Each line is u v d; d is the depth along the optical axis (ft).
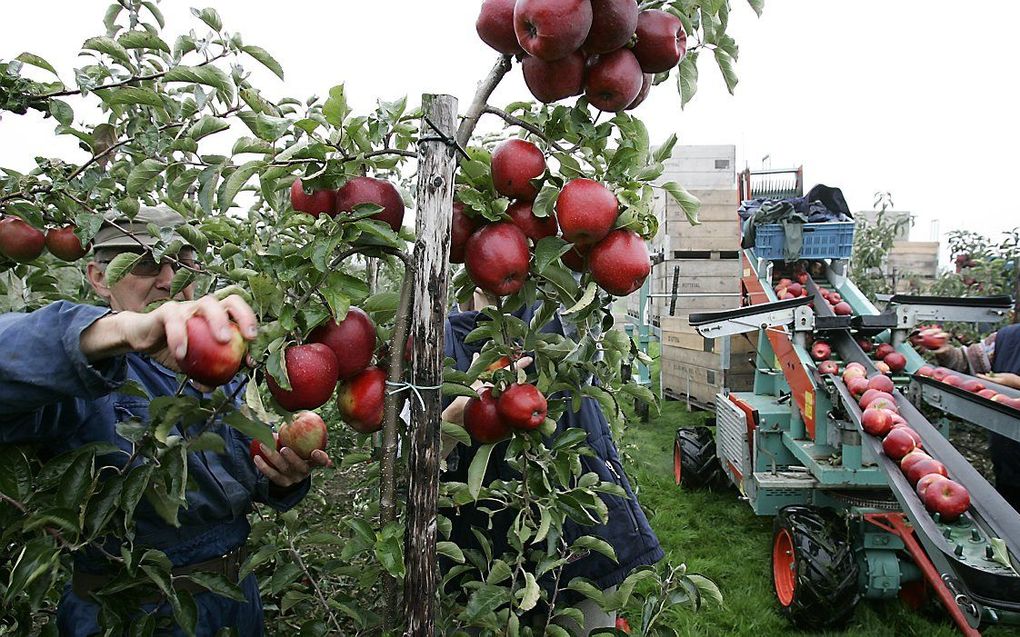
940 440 9.92
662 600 6.16
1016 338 14.26
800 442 15.02
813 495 14.35
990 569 7.46
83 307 3.72
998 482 13.12
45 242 6.80
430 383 3.82
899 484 9.37
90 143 6.32
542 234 4.50
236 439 6.25
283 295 3.83
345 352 3.99
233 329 3.38
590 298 4.30
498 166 4.18
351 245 4.02
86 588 5.59
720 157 38.91
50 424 4.93
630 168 4.34
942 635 12.80
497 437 4.90
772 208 19.52
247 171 4.25
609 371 5.67
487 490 5.45
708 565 15.75
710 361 26.61
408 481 3.85
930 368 13.42
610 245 4.22
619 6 3.82
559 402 5.30
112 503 4.12
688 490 20.80
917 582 13.58
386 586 4.41
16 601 4.87
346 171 4.08
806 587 12.42
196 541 5.92
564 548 6.29
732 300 31.37
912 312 15.16
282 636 8.45
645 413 29.71
